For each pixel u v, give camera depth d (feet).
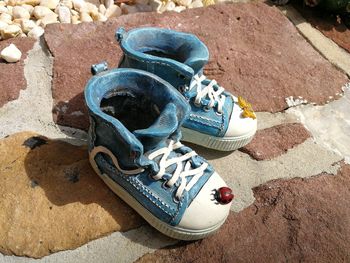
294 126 1.59
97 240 1.23
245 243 1.27
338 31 1.98
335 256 1.28
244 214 1.34
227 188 1.22
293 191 1.40
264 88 1.68
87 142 1.40
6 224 1.21
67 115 1.49
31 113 1.48
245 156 1.48
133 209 1.28
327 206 1.38
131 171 1.19
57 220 1.23
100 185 1.30
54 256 1.20
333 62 1.84
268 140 1.53
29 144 1.36
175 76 1.28
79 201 1.26
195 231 1.20
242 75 1.70
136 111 1.29
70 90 1.55
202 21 1.86
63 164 1.33
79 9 1.93
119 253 1.23
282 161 1.48
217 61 1.72
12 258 1.18
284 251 1.27
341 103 1.71
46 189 1.27
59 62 1.61
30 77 1.57
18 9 1.85
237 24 1.88
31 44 1.67
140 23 1.80
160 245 1.25
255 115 1.50
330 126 1.63
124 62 1.34
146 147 1.17
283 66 1.77
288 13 2.01
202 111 1.37
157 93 1.20
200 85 1.37
